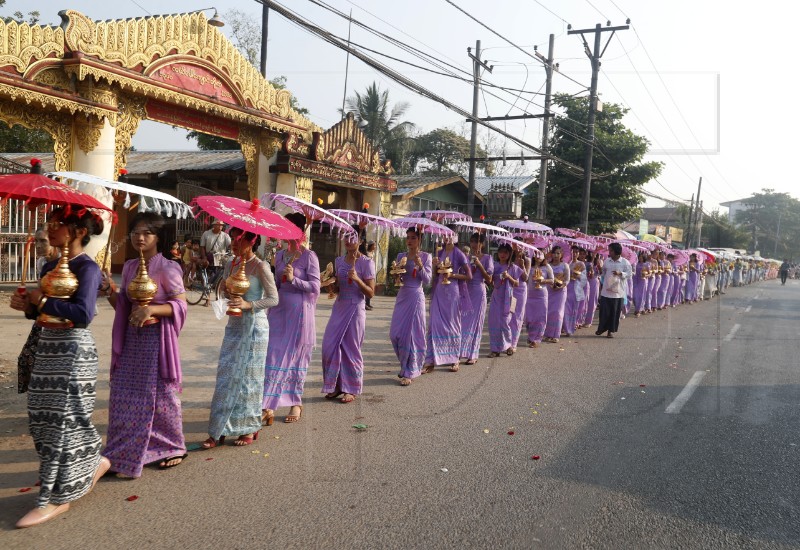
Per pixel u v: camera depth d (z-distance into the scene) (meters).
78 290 3.62
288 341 5.57
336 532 3.59
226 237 12.97
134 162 18.42
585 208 20.80
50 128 10.22
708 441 5.55
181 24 11.49
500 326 9.40
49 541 3.34
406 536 3.59
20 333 8.62
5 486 4.00
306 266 5.62
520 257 9.82
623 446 5.32
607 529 3.79
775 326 14.88
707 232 50.84
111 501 3.86
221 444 5.00
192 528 3.56
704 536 3.75
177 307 4.19
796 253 77.00
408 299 7.34
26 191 3.47
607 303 12.05
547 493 4.28
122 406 4.23
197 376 7.22
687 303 21.27
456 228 9.58
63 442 3.57
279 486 4.20
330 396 6.54
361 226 7.19
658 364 9.27
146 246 4.05
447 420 5.91
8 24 9.01
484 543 3.55
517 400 6.79
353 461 4.73
